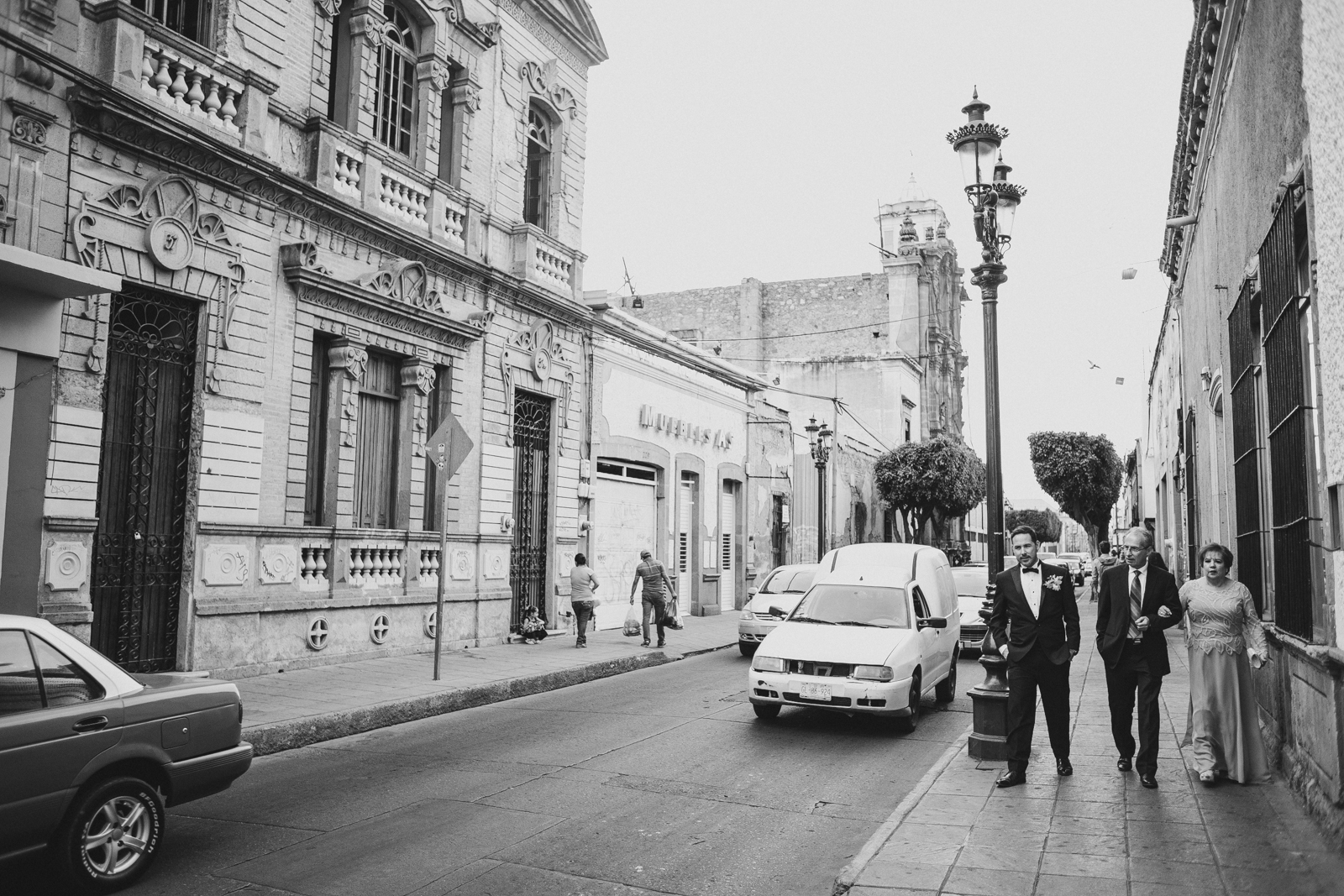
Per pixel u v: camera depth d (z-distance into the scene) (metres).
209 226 11.70
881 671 10.53
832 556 14.29
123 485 10.93
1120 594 8.00
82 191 10.26
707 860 6.16
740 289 53.00
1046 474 50.91
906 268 51.50
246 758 6.38
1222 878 5.44
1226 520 11.34
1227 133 10.22
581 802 7.50
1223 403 11.23
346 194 14.02
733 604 28.47
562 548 19.20
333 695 11.13
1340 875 5.30
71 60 10.25
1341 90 5.41
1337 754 5.81
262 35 12.72
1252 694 7.67
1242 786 7.53
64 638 5.68
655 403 23.53
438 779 8.18
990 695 8.84
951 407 60.62
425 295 15.39
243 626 12.03
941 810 6.98
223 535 11.77
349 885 5.60
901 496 42.59
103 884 5.42
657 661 16.58
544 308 18.56
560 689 13.55
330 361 13.79
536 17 18.59
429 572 15.49
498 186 17.48
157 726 5.83
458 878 5.72
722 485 28.14
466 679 12.74
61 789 5.29
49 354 9.57
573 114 19.86
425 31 15.90
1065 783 7.79
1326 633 6.27
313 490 13.62
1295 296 6.75
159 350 11.36
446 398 15.94
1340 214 5.52
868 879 5.50
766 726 10.91
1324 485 6.15
